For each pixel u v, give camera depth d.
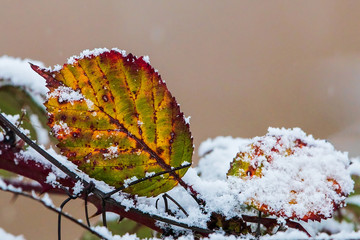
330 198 0.44
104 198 0.44
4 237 0.44
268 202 0.44
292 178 0.44
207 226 0.44
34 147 0.44
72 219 0.42
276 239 0.43
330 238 0.43
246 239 0.43
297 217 0.44
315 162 0.44
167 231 0.44
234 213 0.44
